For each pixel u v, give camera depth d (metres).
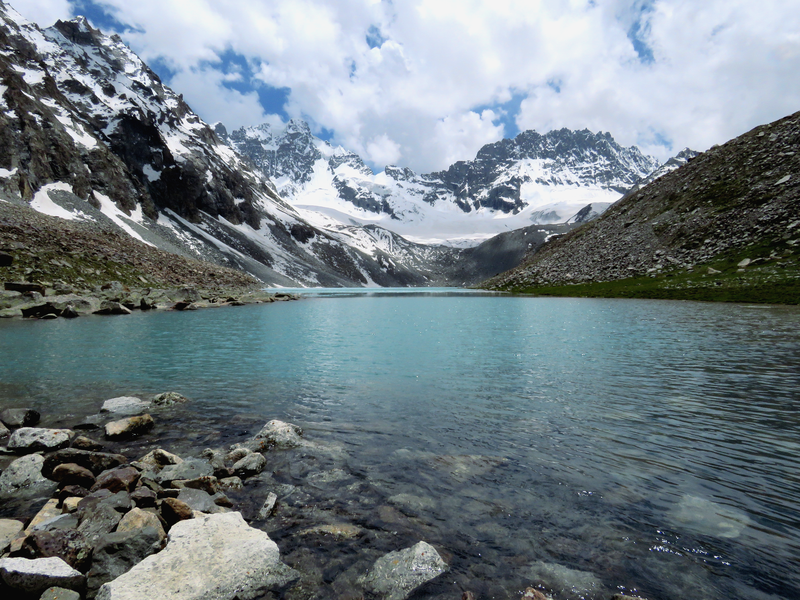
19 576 4.67
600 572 4.98
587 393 13.03
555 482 7.30
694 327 28.22
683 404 11.68
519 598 4.54
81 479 7.31
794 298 43.50
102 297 44.94
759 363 16.86
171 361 18.50
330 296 104.38
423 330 30.38
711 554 5.26
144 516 5.79
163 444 9.23
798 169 69.94
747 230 68.12
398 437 9.56
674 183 100.19
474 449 8.81
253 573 4.95
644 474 7.55
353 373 16.27
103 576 4.97
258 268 182.75
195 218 195.25
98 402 12.30
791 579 4.74
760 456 8.22
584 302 59.78
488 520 6.16
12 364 17.44
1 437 9.40
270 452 8.74
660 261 77.06
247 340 25.11
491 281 146.25
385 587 4.79
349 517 6.30
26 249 48.81
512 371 16.45
